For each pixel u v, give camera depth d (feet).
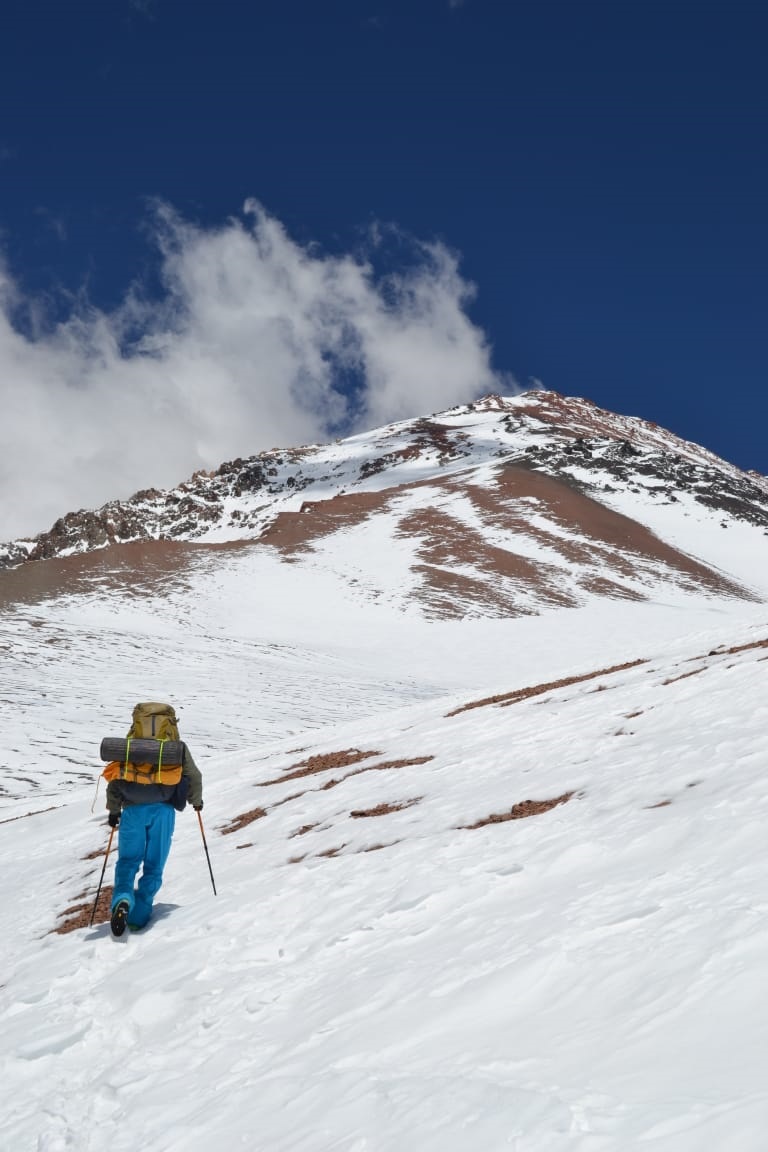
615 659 78.02
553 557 320.70
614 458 508.94
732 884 13.26
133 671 154.30
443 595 266.98
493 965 13.14
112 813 24.14
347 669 179.73
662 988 10.34
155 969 19.26
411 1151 8.23
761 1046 8.13
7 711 116.78
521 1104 8.28
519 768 34.71
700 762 24.76
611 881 15.78
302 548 330.75
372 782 41.24
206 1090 12.30
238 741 106.63
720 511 428.15
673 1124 7.20
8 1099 14.34
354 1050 11.64
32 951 25.18
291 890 23.50
